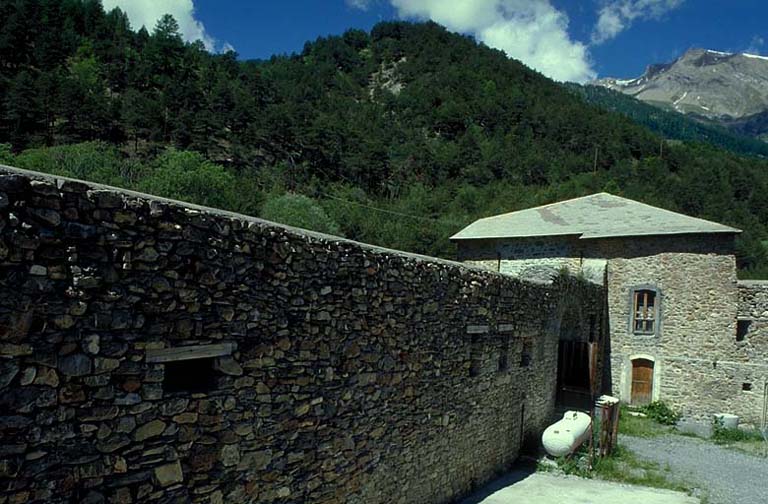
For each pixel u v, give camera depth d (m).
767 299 19.58
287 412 5.79
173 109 57.75
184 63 74.38
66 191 3.88
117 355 4.20
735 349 19.31
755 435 17.17
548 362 14.16
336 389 6.49
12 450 3.62
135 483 4.34
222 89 63.97
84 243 3.99
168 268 4.54
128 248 4.25
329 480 6.41
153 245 4.43
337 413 6.52
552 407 14.55
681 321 20.06
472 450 10.16
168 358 4.54
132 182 33.84
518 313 12.05
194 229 4.75
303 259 5.96
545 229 22.38
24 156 33.50
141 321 4.35
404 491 7.98
